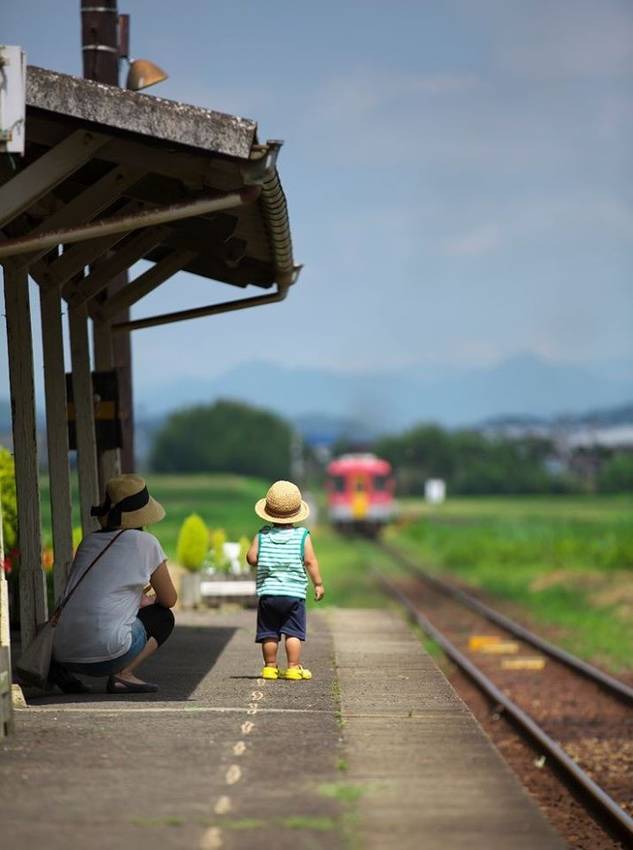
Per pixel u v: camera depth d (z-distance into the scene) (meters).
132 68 28.31
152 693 20.81
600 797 23.09
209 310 31.36
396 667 24.62
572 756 29.05
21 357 21.94
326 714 18.66
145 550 20.38
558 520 151.38
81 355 27.95
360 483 144.62
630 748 29.75
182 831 12.12
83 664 20.05
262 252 27.62
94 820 12.50
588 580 71.44
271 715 18.52
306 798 13.38
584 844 21.22
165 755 15.50
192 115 17.27
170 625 21.03
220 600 40.59
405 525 156.00
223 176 19.12
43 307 24.94
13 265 21.83
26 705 19.33
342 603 60.78
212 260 29.84
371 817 12.67
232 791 13.66
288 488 22.48
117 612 20.11
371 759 15.33
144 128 17.28
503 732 32.50
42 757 15.36
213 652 27.28
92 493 28.11
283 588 22.41
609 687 37.28
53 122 18.23
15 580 30.75
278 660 25.83
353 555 112.56
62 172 18.03
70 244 24.83
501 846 11.73
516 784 14.04
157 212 17.33
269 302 30.89
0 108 16.59
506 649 48.03
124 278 34.81
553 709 35.25
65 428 25.28
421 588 77.25
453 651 45.12
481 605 62.44
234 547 43.03
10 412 22.03
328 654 26.95
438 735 16.91
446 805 13.13
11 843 11.75
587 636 50.66
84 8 33.59
